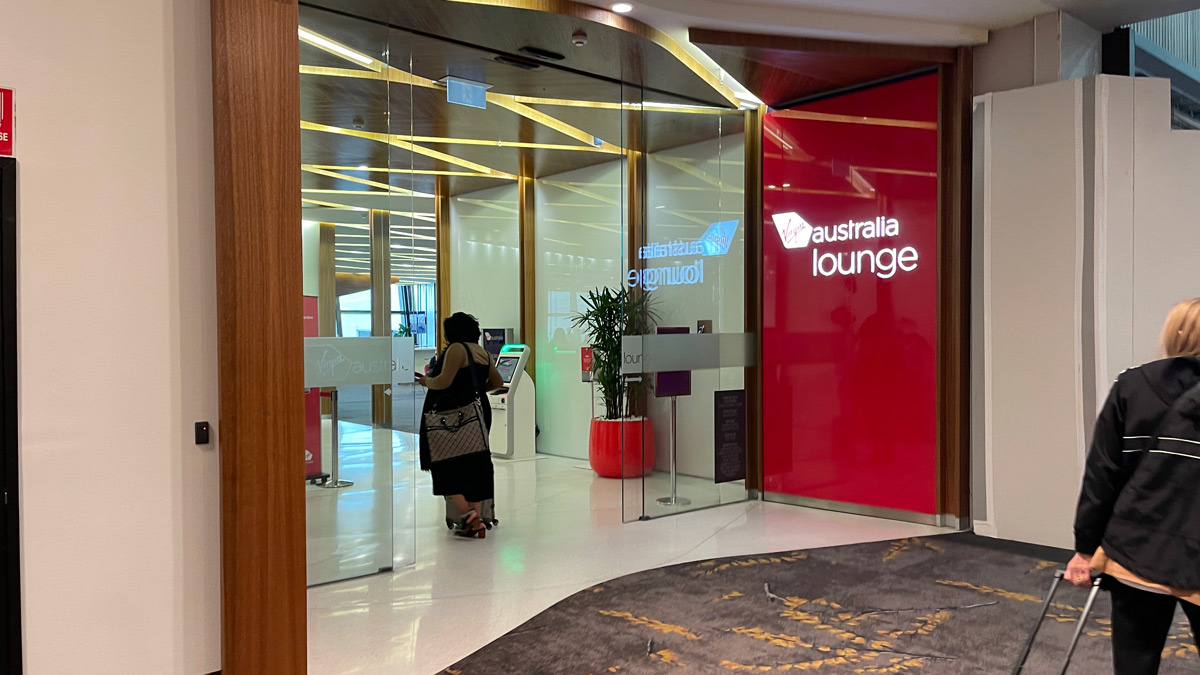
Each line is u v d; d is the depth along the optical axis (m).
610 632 3.58
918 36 5.18
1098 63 5.48
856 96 5.91
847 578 4.36
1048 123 4.95
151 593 2.54
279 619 2.66
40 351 2.33
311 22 4.27
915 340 5.61
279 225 2.62
